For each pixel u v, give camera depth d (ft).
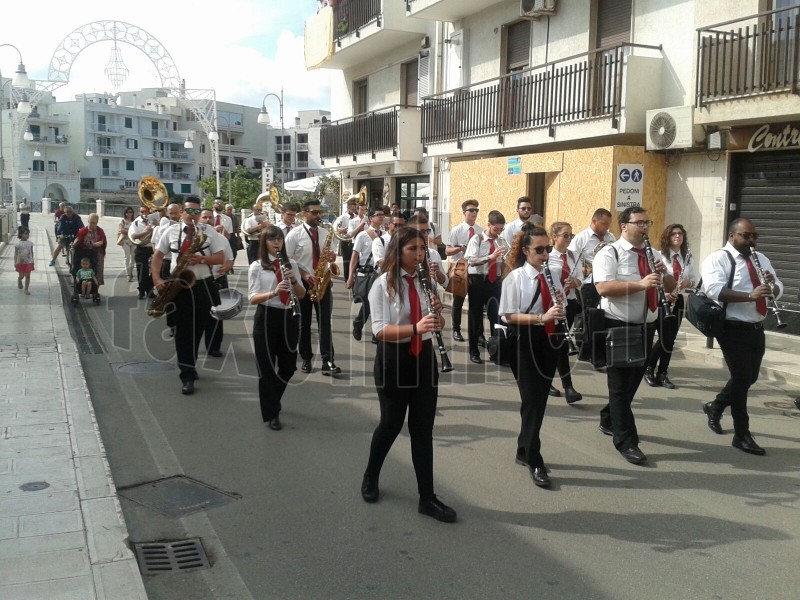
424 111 63.36
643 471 18.78
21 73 94.12
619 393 19.47
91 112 269.85
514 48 55.93
